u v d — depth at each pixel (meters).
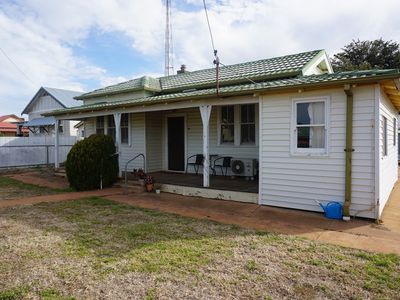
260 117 7.52
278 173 7.32
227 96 8.02
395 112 10.84
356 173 6.27
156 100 9.25
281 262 4.14
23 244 4.81
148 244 4.81
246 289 3.41
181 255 4.36
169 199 8.50
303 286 3.48
